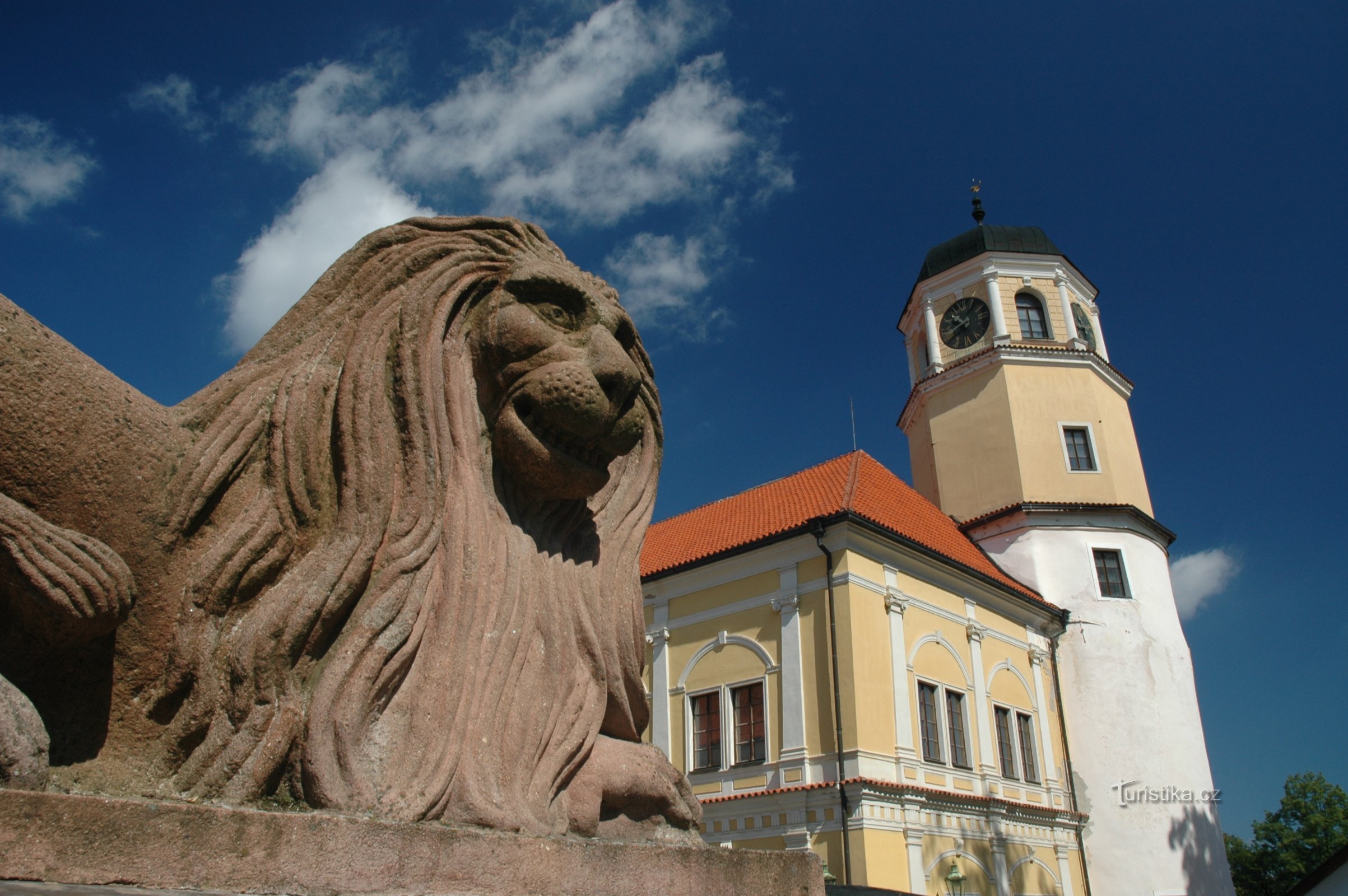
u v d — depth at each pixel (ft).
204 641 6.59
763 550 55.36
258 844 5.49
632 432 9.17
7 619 6.24
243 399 7.41
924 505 70.13
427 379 8.04
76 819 4.91
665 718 56.44
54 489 6.23
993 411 74.23
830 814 46.52
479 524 8.12
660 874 7.68
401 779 6.80
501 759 7.50
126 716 6.34
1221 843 63.36
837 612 50.83
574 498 9.18
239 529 6.95
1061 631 66.59
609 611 9.34
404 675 7.18
